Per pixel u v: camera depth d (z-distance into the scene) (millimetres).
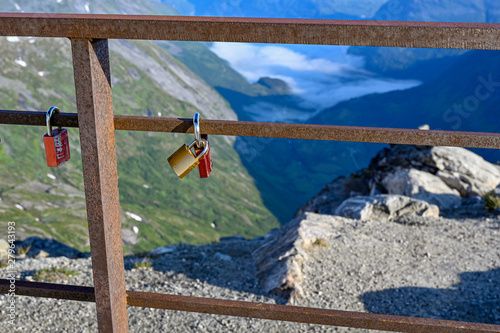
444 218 10102
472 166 13586
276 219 174125
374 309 5824
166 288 6457
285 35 1464
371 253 7480
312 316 1811
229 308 1842
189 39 1493
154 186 167625
